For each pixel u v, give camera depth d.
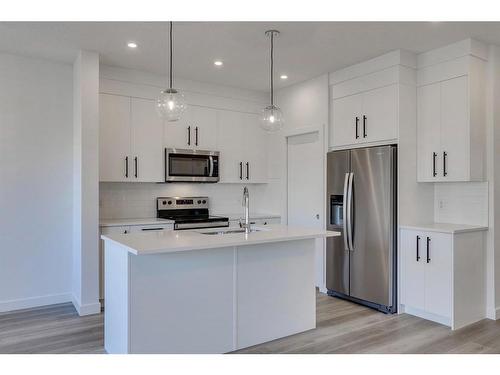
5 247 3.94
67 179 4.25
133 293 2.63
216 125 5.16
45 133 4.13
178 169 4.81
